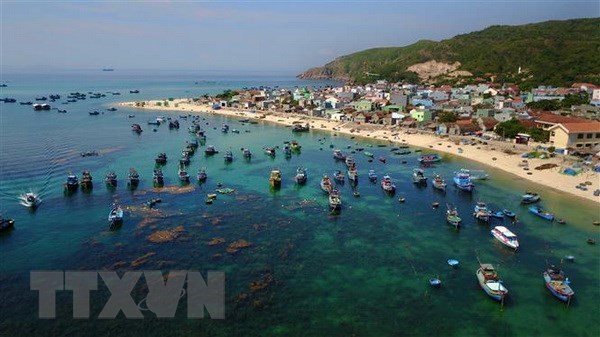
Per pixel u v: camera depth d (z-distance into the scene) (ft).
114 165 409.28
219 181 361.10
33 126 628.69
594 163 367.04
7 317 171.12
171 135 581.53
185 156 437.99
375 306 180.34
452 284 197.67
